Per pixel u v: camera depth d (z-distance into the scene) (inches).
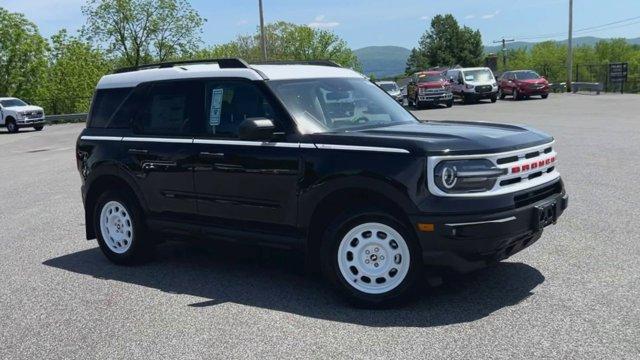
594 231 272.7
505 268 227.0
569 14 1777.8
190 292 221.8
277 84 219.1
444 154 179.0
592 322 174.2
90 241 310.0
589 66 2004.2
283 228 209.6
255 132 202.1
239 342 174.6
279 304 204.2
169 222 241.8
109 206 263.0
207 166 224.7
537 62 4057.6
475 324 177.8
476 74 1460.4
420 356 159.0
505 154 183.8
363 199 196.1
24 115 1352.1
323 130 209.8
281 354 165.2
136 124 253.6
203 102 232.5
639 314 178.4
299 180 201.5
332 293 213.2
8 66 2042.3
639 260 229.0
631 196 341.4
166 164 237.5
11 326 197.6
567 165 459.5
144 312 203.3
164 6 1991.9
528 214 185.6
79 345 179.5
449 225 176.2
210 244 234.2
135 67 270.8
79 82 2073.1
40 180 540.1
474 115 1051.9
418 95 1370.6
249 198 215.0
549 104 1248.2
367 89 245.1
